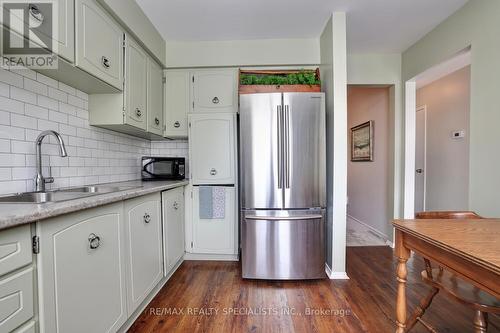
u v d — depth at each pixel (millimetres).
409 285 2014
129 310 1453
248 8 2084
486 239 991
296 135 2068
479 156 1843
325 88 2379
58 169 1604
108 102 1884
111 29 1714
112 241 1287
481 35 1842
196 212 2508
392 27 2357
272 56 2580
